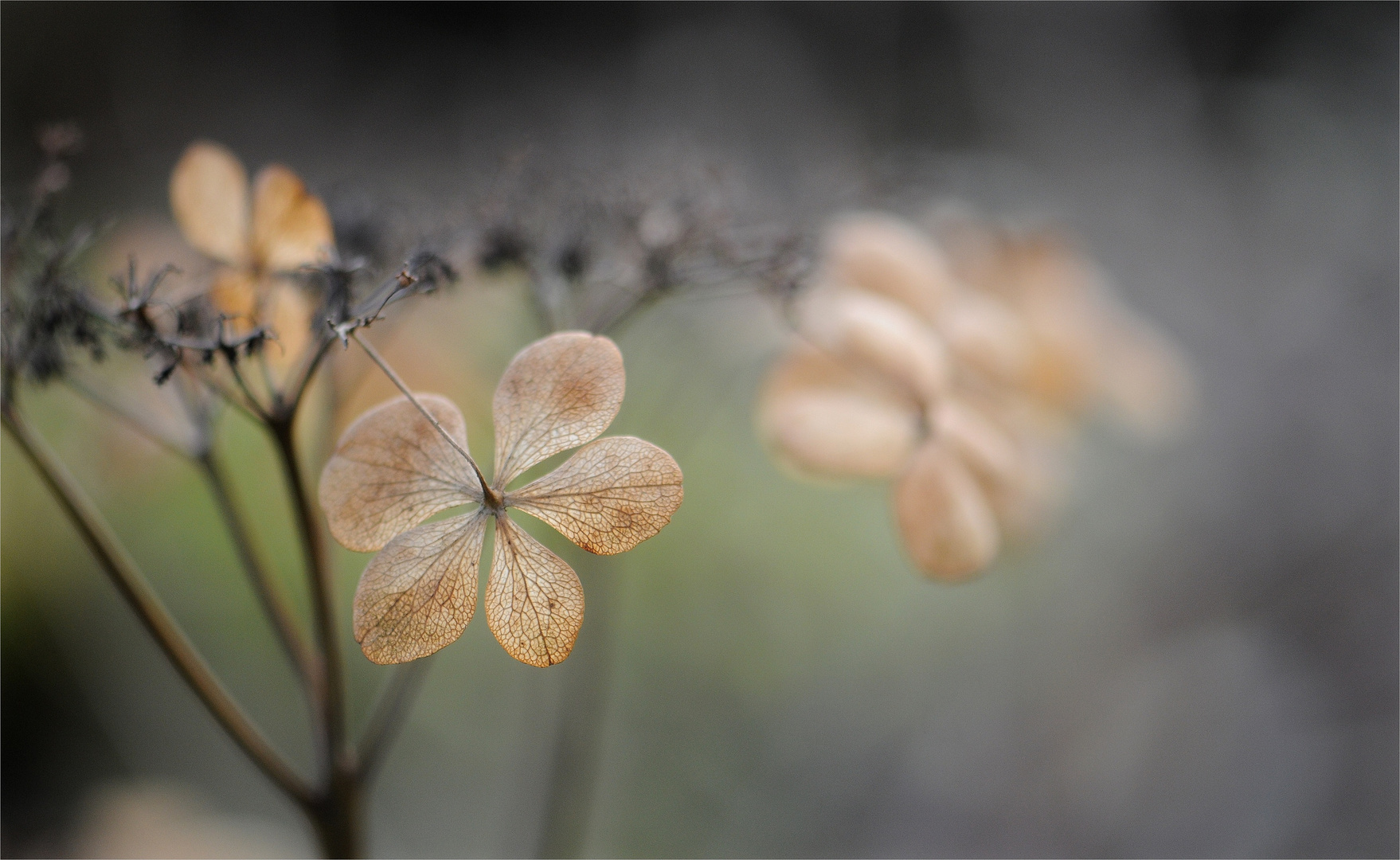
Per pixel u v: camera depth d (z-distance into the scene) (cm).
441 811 70
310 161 136
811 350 36
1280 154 135
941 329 37
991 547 34
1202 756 80
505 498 29
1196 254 127
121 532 71
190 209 32
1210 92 143
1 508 71
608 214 35
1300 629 90
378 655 28
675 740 71
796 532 77
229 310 32
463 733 70
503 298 43
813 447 35
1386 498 99
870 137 130
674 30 165
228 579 71
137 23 152
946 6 146
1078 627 86
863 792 74
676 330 56
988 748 78
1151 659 85
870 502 81
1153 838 74
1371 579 92
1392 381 109
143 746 71
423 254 31
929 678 79
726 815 70
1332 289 120
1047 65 140
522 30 173
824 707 75
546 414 29
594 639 44
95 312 32
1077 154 137
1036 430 44
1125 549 93
